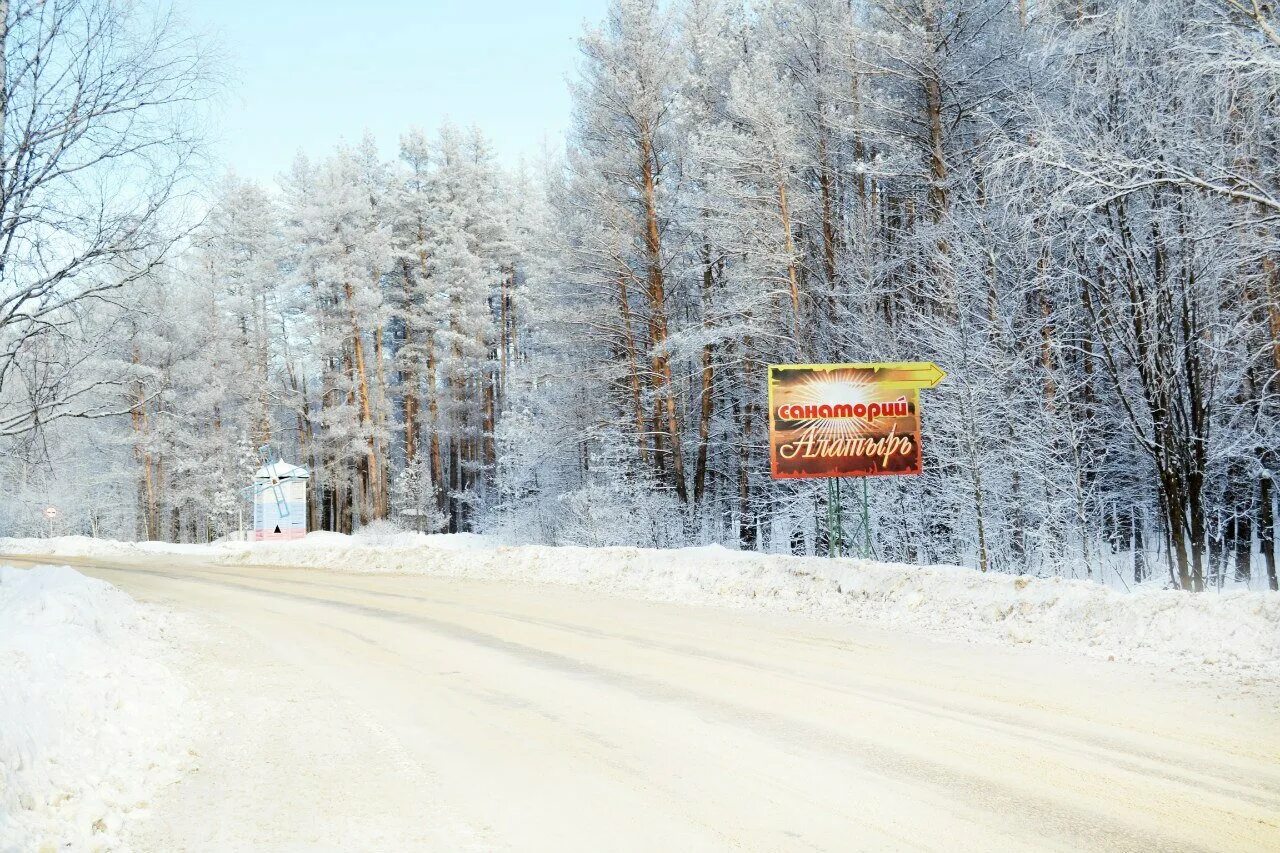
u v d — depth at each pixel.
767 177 24.92
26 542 37.72
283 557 28.97
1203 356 16.25
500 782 5.66
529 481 38.41
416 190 50.59
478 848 4.55
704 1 29.86
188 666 9.84
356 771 5.95
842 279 25.56
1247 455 18.20
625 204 28.44
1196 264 15.09
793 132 24.94
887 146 25.36
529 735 6.82
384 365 48.84
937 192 23.28
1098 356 18.41
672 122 28.38
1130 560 22.03
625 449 29.77
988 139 21.69
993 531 20.88
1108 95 15.54
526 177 59.47
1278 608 8.95
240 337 49.81
